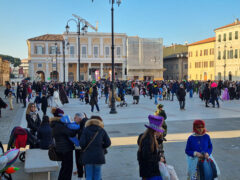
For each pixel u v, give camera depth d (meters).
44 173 5.89
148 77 81.69
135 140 10.47
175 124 13.80
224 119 15.35
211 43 71.19
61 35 81.81
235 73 62.69
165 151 8.90
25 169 5.68
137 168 7.38
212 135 11.16
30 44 76.06
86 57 78.56
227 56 65.44
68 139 5.90
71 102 27.22
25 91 22.22
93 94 19.14
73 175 7.02
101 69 79.81
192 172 5.01
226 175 6.77
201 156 4.85
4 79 92.38
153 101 27.42
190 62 81.25
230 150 8.98
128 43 79.62
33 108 9.08
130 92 38.91
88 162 5.12
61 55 77.31
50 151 5.90
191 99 29.67
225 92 27.27
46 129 7.45
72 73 80.88
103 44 79.44
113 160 8.05
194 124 5.04
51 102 21.39
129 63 79.81
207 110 19.56
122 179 6.59
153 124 4.63
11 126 13.80
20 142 7.00
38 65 76.81
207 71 73.12
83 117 6.35
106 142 5.27
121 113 18.36
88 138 5.18
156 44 81.19
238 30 61.72
